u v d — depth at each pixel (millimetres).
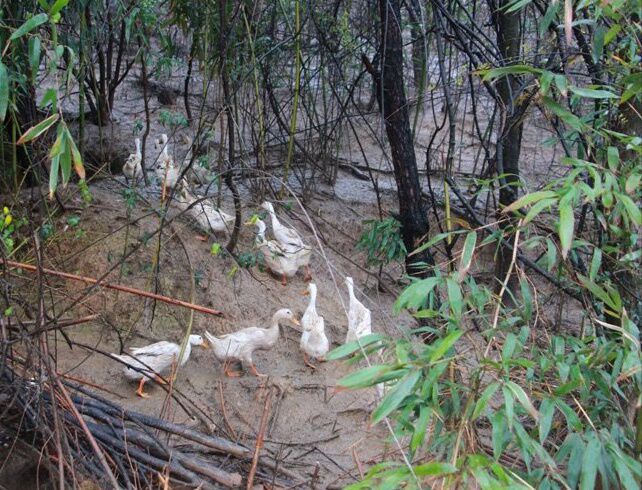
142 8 5684
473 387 2732
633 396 2879
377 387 4555
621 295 3600
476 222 4746
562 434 3459
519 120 4254
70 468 3209
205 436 3842
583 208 4441
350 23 7547
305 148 7387
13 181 5453
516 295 5887
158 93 8164
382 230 5375
